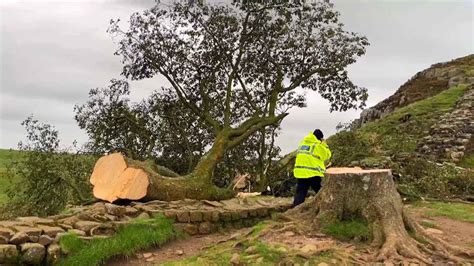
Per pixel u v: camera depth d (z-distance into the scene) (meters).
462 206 12.04
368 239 7.26
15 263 5.98
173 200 10.45
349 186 7.75
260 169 17.75
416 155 17.55
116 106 16.78
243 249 6.97
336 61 16.77
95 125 16.73
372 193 7.61
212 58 16.83
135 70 16.98
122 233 7.41
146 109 17.33
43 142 14.19
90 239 6.90
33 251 6.12
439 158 19.78
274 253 6.58
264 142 17.75
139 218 8.20
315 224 7.73
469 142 21.58
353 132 18.03
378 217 7.42
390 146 17.89
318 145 9.94
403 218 7.63
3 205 13.83
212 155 12.42
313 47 16.77
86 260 6.44
